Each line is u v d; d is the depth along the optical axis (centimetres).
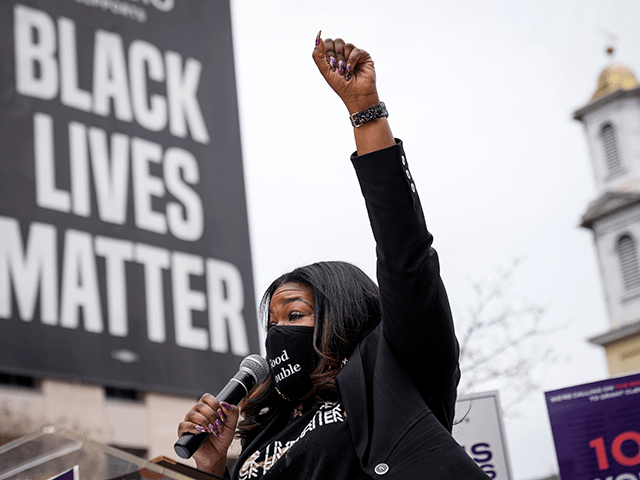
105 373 1241
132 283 1301
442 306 230
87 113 1345
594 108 2400
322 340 250
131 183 1347
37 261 1237
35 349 1200
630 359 1980
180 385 1291
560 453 385
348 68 228
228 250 1392
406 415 222
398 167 223
